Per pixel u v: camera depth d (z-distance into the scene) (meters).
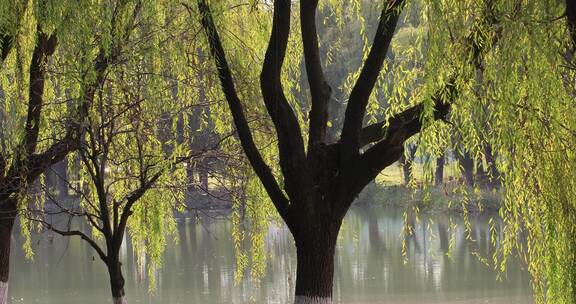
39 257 38.53
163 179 14.65
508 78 10.81
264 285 29.47
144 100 13.70
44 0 12.19
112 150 14.97
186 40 13.73
